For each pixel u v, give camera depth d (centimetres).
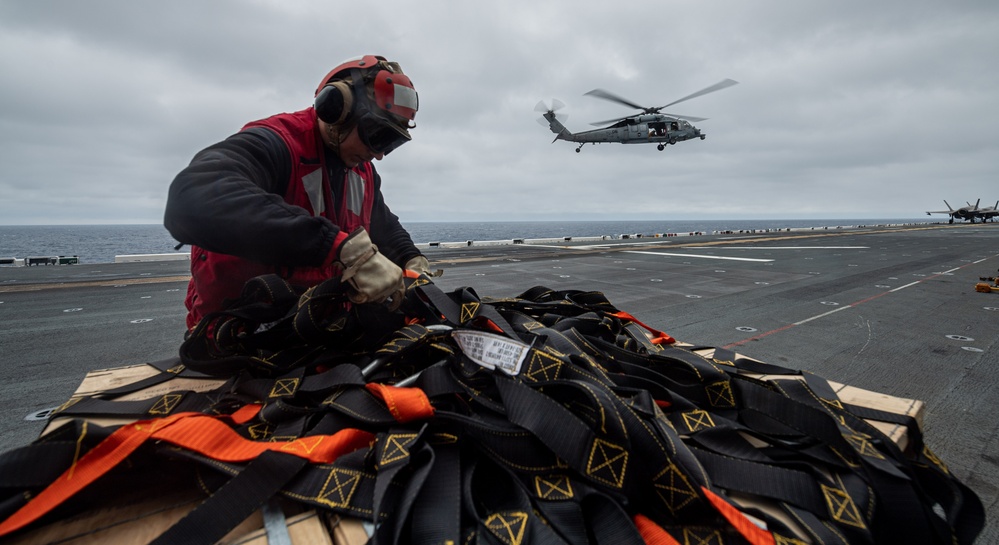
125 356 432
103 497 71
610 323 157
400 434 77
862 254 1725
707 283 944
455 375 103
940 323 578
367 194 162
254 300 119
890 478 80
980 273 1144
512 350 99
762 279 1010
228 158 101
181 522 60
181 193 92
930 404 318
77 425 68
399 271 105
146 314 634
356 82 120
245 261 130
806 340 493
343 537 64
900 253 1788
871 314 631
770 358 426
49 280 1048
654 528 69
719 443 93
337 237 95
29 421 287
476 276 1048
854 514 73
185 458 71
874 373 383
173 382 131
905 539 75
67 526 65
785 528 71
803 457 90
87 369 392
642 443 77
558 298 181
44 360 416
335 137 127
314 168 130
